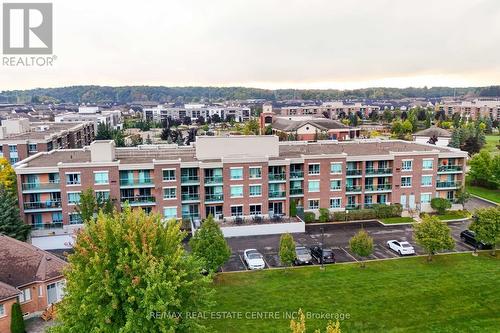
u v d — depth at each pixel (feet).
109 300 81.41
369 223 209.46
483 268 152.35
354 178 220.23
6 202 175.01
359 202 222.69
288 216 210.18
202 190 201.16
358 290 134.82
